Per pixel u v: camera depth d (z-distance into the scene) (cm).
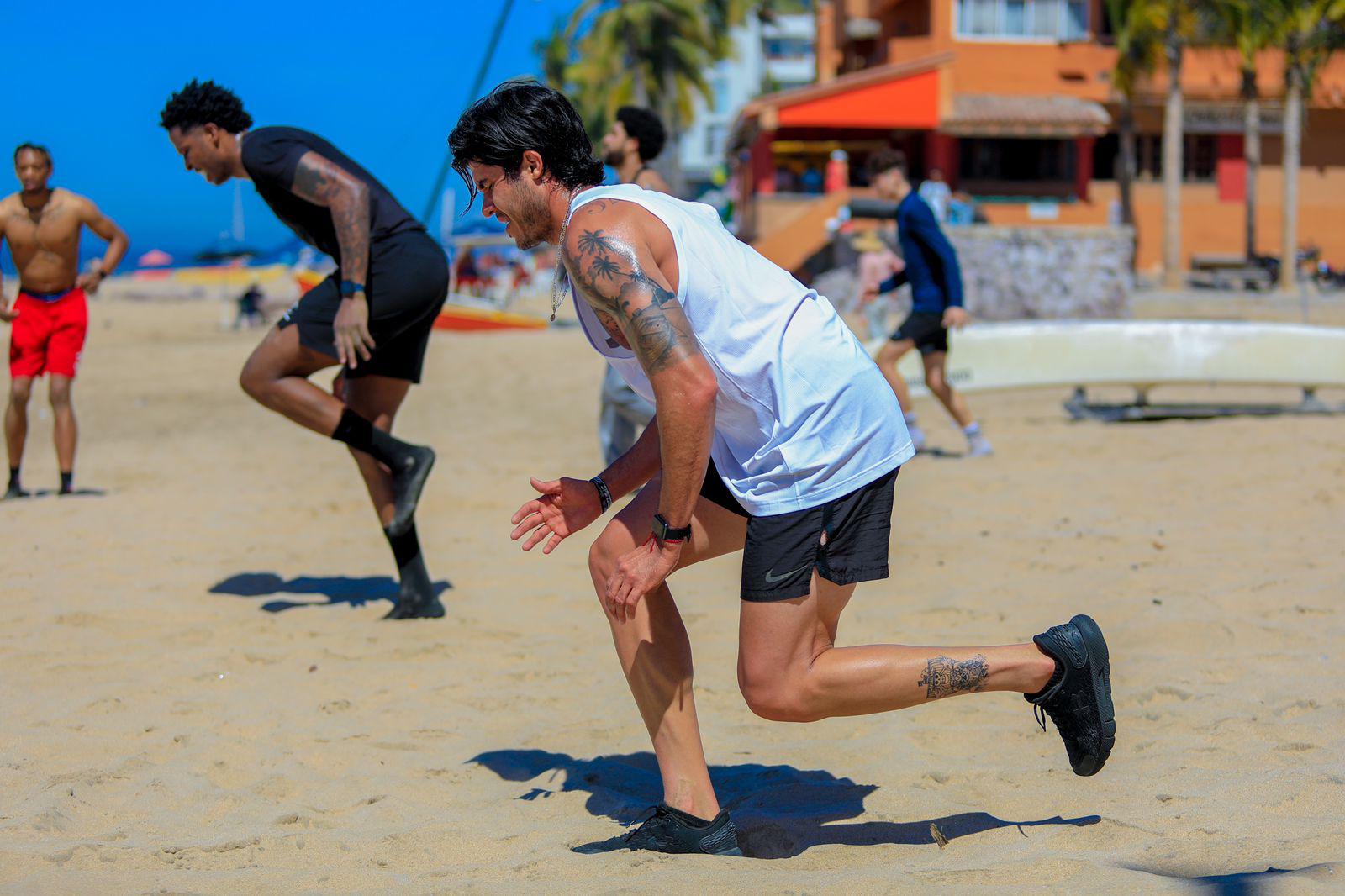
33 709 399
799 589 264
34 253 792
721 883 255
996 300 2277
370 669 443
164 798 324
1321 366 1041
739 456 267
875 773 332
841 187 2648
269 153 475
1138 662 418
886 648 273
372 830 302
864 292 915
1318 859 253
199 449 1080
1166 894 237
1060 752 344
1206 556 564
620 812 310
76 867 278
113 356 2216
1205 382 1050
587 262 252
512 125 267
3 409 1416
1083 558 572
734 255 264
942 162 3078
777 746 360
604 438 769
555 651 463
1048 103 3080
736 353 259
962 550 604
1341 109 3309
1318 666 403
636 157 612
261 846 290
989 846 276
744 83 6825
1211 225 3291
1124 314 2298
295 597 554
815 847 281
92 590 562
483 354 1989
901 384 894
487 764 350
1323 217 3334
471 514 753
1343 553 555
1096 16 3153
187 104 478
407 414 1323
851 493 266
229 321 3325
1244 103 3256
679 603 531
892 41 3219
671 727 283
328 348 482
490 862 281
